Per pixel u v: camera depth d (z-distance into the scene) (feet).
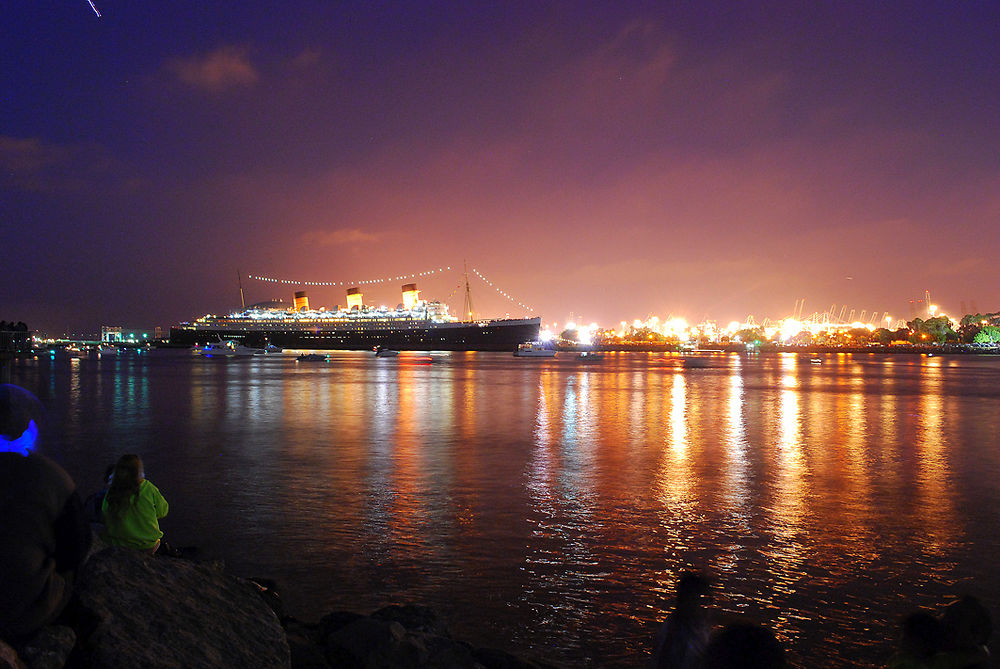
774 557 39.24
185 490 56.24
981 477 62.85
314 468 66.39
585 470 65.62
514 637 29.09
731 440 88.43
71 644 15.93
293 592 33.73
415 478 61.26
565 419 113.19
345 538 42.60
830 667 26.76
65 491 15.34
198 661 17.24
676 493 55.62
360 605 32.19
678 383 235.81
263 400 149.38
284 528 44.80
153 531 25.54
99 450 77.82
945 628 16.06
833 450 79.61
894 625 30.35
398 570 36.91
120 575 18.94
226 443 83.30
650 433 95.20
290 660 19.43
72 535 15.29
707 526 45.68
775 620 30.81
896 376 294.87
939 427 104.63
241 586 20.79
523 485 58.59
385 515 48.19
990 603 32.58
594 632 29.60
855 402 154.51
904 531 44.57
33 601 14.69
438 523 46.14
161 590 19.10
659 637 18.11
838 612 31.68
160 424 103.24
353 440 86.17
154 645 17.17
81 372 288.10
